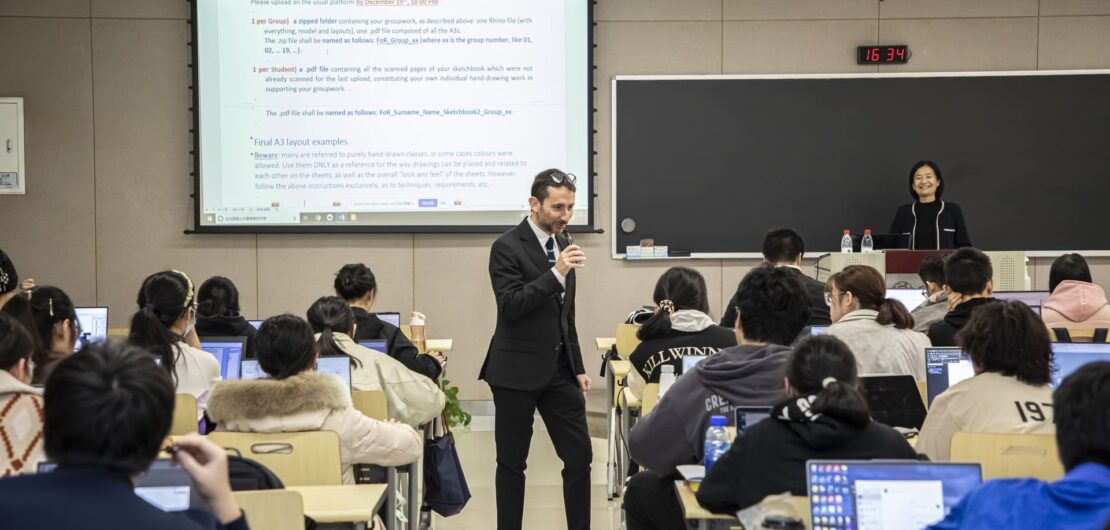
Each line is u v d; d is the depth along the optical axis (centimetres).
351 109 651
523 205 658
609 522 429
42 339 275
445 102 653
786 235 434
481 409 676
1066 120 655
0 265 378
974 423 240
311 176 652
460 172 655
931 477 173
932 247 607
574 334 358
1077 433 137
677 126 659
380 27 649
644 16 661
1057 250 657
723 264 668
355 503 222
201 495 139
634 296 668
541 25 651
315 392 251
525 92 653
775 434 203
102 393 120
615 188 661
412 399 350
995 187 657
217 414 248
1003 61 658
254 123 648
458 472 376
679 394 251
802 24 659
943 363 311
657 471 258
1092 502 131
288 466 245
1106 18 655
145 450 123
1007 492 139
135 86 654
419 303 669
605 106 662
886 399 293
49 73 650
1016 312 242
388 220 657
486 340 672
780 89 659
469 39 651
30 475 119
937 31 659
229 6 643
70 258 657
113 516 117
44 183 654
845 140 659
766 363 246
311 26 647
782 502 178
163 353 309
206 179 649
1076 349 290
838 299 338
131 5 650
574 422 352
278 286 664
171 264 660
